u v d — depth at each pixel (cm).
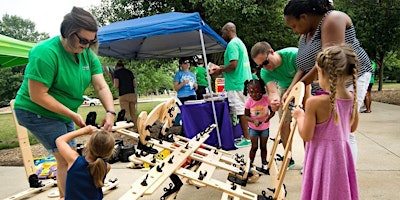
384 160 398
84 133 239
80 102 274
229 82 508
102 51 711
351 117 199
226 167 301
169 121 329
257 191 318
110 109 273
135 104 726
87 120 253
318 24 238
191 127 498
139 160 274
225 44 739
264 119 369
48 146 258
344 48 188
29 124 251
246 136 515
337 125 190
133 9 1216
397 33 1353
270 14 1134
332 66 183
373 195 291
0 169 477
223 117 500
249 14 1054
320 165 191
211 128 400
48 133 254
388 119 721
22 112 249
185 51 865
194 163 343
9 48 468
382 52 1664
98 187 214
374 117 760
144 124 277
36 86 229
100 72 287
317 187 191
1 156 580
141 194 204
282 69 339
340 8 1411
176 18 483
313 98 190
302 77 272
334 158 189
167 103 314
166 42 744
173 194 264
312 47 244
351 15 1382
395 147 460
